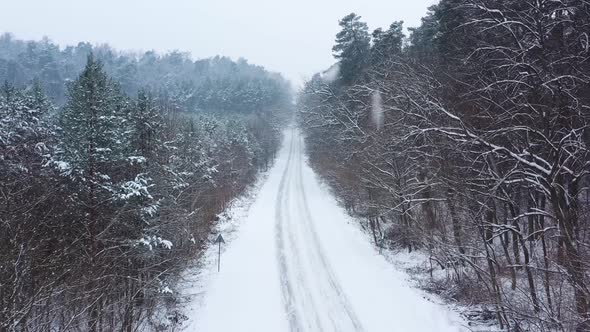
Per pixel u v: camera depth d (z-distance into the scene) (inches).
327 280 748.6
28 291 436.8
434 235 761.6
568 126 499.2
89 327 512.4
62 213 561.6
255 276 783.7
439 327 540.4
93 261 536.1
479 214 548.7
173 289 697.0
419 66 785.6
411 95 677.9
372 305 627.2
